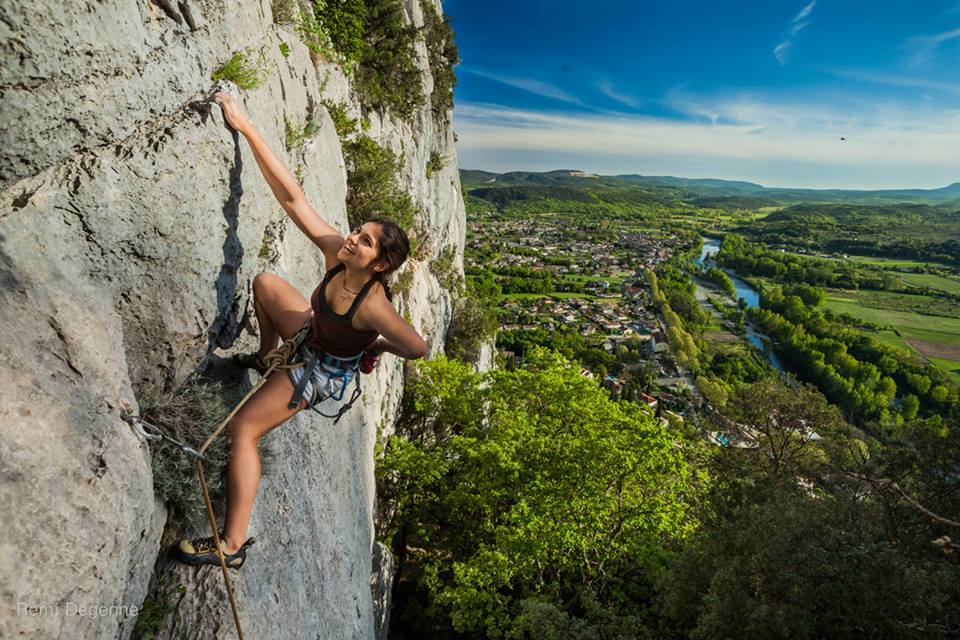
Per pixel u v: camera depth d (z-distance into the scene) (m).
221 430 3.15
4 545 1.77
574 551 14.35
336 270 2.90
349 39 15.45
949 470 12.59
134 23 2.80
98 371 2.36
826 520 10.35
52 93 2.31
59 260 2.36
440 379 20.48
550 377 16.31
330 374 3.02
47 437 2.02
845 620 9.10
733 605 9.84
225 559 3.05
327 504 5.46
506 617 12.77
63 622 1.94
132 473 2.41
